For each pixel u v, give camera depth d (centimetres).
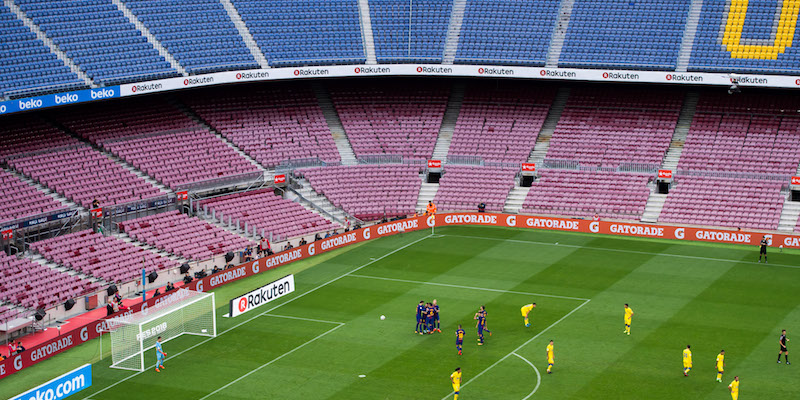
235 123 9125
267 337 5728
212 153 8650
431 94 9838
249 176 8475
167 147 8494
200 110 9144
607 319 5884
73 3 8619
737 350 5306
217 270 6981
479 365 5181
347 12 9631
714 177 8431
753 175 8356
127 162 8194
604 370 5056
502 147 9212
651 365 5112
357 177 8919
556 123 9419
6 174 7450
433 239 7981
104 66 8206
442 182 8944
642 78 8525
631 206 8325
